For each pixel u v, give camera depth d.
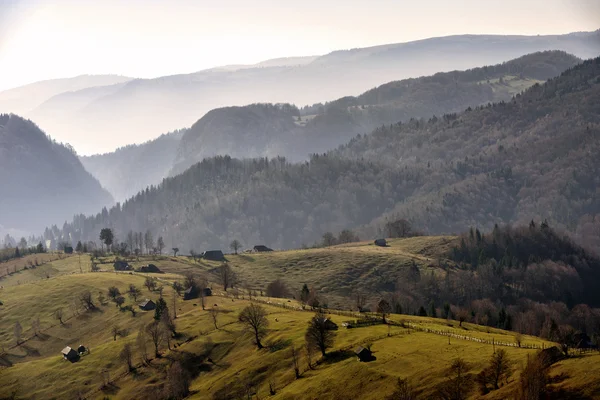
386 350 129.62
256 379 138.88
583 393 85.38
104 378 160.25
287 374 135.50
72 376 167.00
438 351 124.06
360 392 112.44
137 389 152.00
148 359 167.12
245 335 168.25
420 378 110.12
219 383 142.25
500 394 95.06
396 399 102.19
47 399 156.88
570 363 98.06
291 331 161.62
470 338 134.62
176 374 147.75
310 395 119.00
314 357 139.62
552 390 89.38
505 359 105.25
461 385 103.38
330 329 154.12
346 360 130.00
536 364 95.81
